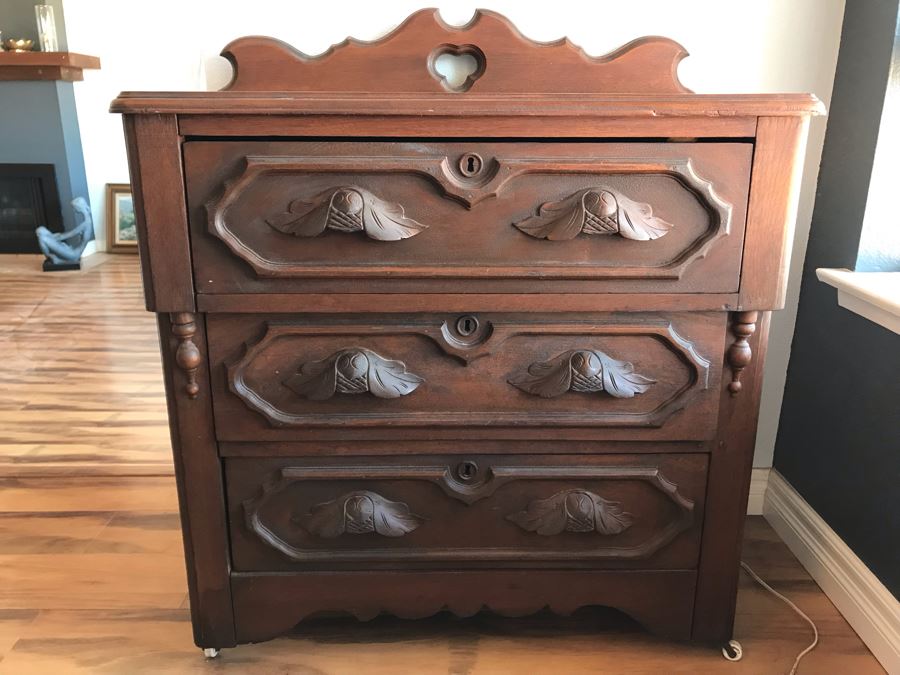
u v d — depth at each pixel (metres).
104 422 2.26
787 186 0.95
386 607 1.15
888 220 1.23
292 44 1.17
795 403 1.48
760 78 1.30
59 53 4.12
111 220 4.66
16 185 4.50
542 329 1.00
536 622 1.28
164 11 1.24
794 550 1.46
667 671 1.17
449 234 0.96
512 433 1.05
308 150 0.92
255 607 1.13
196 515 1.08
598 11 1.20
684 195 0.96
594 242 0.97
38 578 1.42
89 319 3.39
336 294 0.98
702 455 1.08
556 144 0.93
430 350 1.01
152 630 1.27
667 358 1.02
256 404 1.01
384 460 1.07
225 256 0.96
